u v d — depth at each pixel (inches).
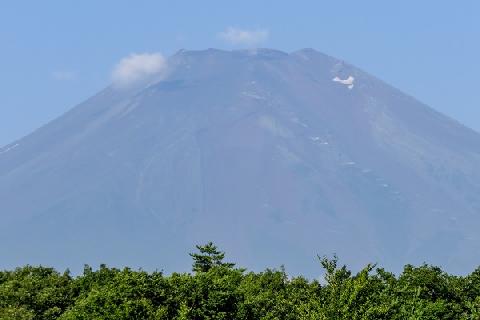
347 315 5856.3
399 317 6343.5
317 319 5910.4
